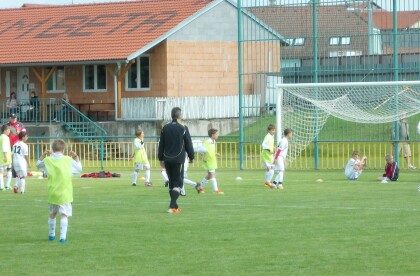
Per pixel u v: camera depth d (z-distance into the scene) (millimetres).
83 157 63031
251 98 66312
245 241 24234
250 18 62281
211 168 38656
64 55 77562
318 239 24391
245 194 37969
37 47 80625
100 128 74188
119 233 26078
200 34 79875
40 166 24953
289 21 66000
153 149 66938
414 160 59062
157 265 21047
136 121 73938
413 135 58219
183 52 79000
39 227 27719
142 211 31719
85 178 50281
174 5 82250
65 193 24609
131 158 61562
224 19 81250
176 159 30922
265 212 30828
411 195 36750
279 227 26828
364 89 54875
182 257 22000
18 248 23688
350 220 28250
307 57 62812
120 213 31141
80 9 87188
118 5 85562
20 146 40312
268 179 42062
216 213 30734
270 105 63719
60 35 82000
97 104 80750
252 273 19953
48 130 73438
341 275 19641
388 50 63250
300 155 56875
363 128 60719
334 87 53938
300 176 49750
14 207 33906
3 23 88188
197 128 74125
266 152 42000
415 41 59688
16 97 84812
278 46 69750
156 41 76500
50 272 20469
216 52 80750
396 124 53719
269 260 21422
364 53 64125
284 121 57375
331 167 56688
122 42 77125
